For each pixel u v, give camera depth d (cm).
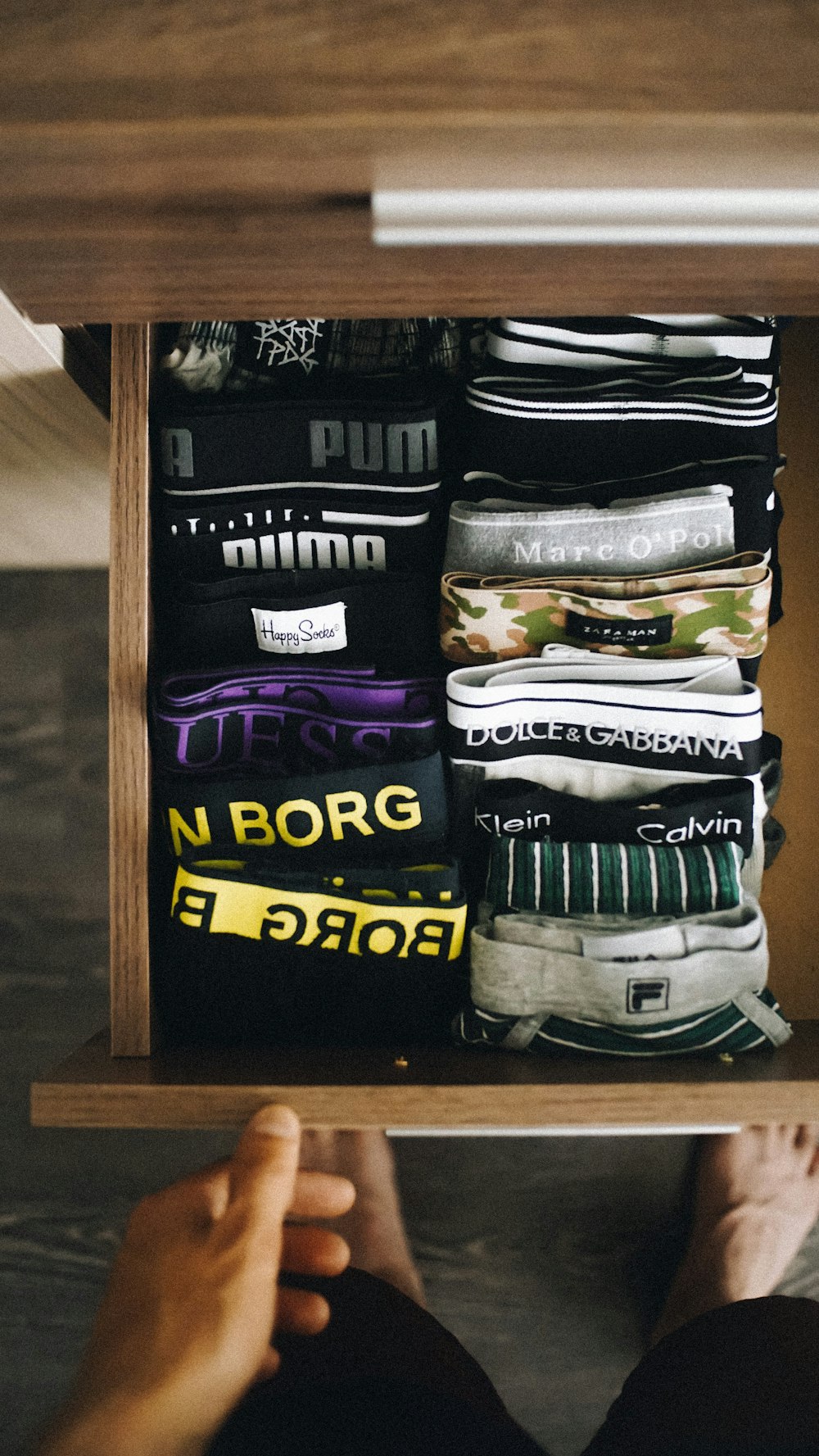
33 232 40
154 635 59
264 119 32
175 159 34
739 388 59
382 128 32
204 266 44
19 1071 104
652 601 58
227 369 62
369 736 59
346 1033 60
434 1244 100
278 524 60
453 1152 100
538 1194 100
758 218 39
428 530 61
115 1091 52
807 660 78
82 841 107
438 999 59
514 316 56
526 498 61
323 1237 56
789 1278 98
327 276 45
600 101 31
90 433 69
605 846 59
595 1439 68
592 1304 99
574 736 60
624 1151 100
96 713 108
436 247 42
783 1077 53
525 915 58
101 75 31
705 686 59
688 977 56
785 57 31
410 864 58
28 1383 100
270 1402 52
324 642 61
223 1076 54
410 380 64
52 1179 102
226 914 56
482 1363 99
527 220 39
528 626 60
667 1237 99
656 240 41
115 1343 46
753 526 62
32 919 107
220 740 58
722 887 58
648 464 61
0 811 108
